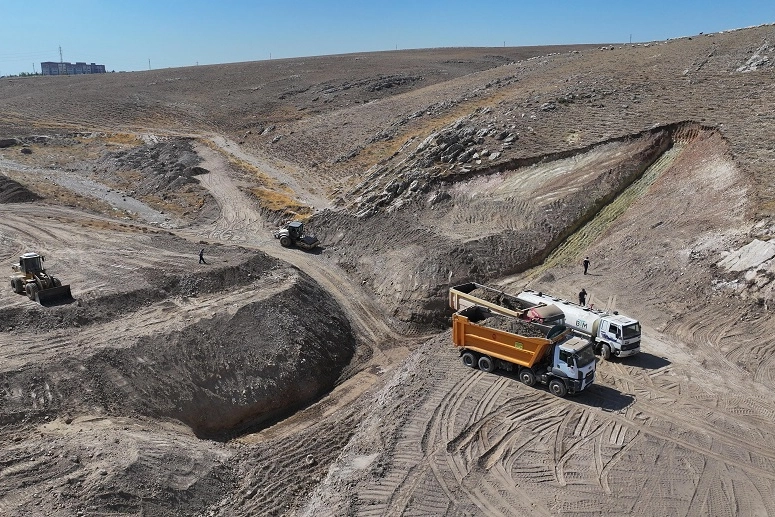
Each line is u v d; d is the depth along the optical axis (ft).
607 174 133.28
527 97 182.60
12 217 141.59
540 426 63.72
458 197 140.36
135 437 68.13
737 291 89.45
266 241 146.82
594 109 160.45
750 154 117.60
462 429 63.52
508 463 58.18
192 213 169.99
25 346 81.87
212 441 75.72
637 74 181.47
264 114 305.12
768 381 71.56
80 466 61.11
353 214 147.02
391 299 115.75
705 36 229.04
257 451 71.92
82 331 87.45
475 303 81.05
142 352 83.61
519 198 133.80
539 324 72.18
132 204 175.11
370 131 224.53
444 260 116.26
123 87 375.86
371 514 52.60
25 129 267.18
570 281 104.01
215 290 104.99
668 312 89.97
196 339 88.69
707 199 114.01
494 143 155.53
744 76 157.58
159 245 124.67
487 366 74.74
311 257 136.15
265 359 90.33
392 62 436.35
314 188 185.47
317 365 94.84
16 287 96.32
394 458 59.77
